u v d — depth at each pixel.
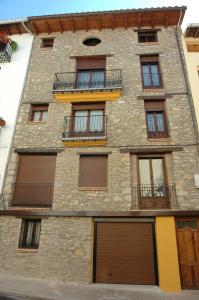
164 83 12.66
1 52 13.77
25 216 10.24
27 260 9.56
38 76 13.55
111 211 9.94
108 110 12.16
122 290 8.44
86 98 12.55
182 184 10.28
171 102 12.06
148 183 10.70
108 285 8.98
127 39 14.29
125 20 14.41
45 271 9.33
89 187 10.62
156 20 14.40
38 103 12.75
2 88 13.23
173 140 11.20
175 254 9.16
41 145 11.62
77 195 10.46
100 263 9.52
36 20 14.50
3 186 10.86
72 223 9.98
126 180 10.54
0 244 9.87
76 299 7.33
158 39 14.09
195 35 13.86
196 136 11.11
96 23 14.66
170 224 9.59
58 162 11.17
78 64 13.91
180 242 9.47
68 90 12.48
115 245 9.72
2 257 9.67
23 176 11.22
